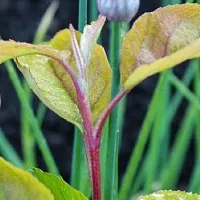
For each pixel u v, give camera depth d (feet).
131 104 3.50
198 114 2.48
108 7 1.18
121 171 3.38
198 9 1.01
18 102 3.52
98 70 1.03
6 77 3.57
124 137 3.43
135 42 1.00
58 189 0.98
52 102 1.03
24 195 0.83
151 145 2.43
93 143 0.94
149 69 0.89
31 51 0.90
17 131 3.46
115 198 1.59
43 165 3.38
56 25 3.64
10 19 3.74
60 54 0.92
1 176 0.83
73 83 1.00
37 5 3.78
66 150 3.42
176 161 2.51
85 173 1.86
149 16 1.01
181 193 1.03
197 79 2.45
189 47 0.87
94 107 1.03
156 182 2.60
